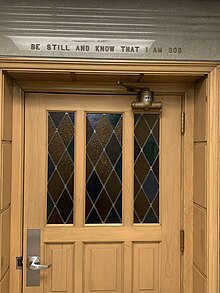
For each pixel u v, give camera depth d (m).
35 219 2.63
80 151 2.66
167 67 2.34
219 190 2.34
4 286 2.40
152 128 2.69
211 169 2.34
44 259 2.63
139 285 2.66
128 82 2.60
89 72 2.33
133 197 2.68
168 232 2.68
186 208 2.65
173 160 2.68
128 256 2.66
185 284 2.64
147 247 2.68
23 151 2.62
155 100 2.67
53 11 2.30
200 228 2.49
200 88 2.50
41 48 2.29
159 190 2.69
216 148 2.33
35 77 2.47
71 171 2.67
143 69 2.34
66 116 2.67
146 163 2.69
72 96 2.66
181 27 2.34
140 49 2.32
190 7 2.34
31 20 2.29
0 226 2.29
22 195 2.62
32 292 2.61
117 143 2.69
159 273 2.67
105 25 2.31
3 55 2.27
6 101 2.38
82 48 2.30
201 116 2.48
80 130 2.66
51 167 2.66
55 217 2.65
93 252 2.66
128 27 2.32
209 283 2.33
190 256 2.65
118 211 2.68
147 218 2.69
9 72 2.34
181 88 2.64
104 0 2.31
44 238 2.63
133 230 2.67
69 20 2.30
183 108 2.67
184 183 2.66
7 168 2.44
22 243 2.62
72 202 2.67
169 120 2.68
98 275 2.65
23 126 2.62
